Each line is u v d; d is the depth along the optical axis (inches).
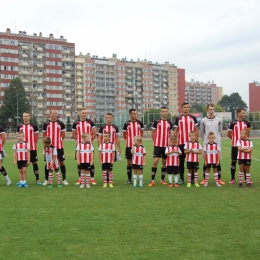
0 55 3476.9
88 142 420.8
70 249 201.8
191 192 380.2
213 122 443.2
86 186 418.9
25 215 277.3
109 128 454.9
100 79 4350.4
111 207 304.7
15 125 3174.2
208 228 240.5
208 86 7037.4
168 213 282.0
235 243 210.5
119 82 4473.4
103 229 239.0
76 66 4173.2
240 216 271.7
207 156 425.7
